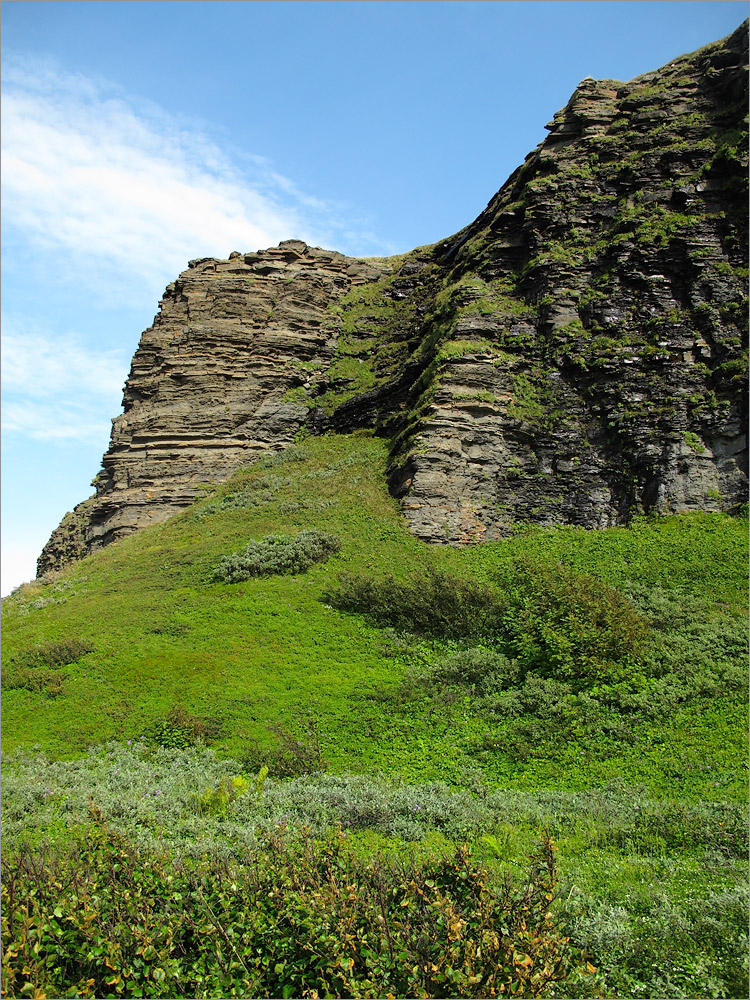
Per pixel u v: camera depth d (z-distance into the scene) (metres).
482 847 13.34
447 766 19.33
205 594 33.50
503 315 42.59
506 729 20.83
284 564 34.09
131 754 21.16
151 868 9.88
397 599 28.89
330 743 21.25
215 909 9.27
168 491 51.12
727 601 26.70
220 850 12.26
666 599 26.95
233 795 16.38
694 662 22.48
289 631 28.67
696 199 41.06
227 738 21.98
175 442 52.81
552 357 40.12
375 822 14.86
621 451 36.53
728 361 36.06
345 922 8.36
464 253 51.78
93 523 53.34
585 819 14.84
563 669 22.73
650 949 9.58
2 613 39.81
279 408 54.28
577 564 31.14
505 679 23.34
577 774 18.14
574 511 36.12
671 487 34.22
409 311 60.56
